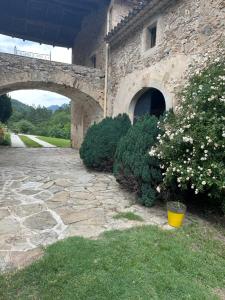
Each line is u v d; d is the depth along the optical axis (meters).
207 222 3.75
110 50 8.90
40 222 3.33
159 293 2.07
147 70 6.70
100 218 3.55
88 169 7.00
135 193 4.60
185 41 5.39
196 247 2.98
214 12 4.73
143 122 4.61
